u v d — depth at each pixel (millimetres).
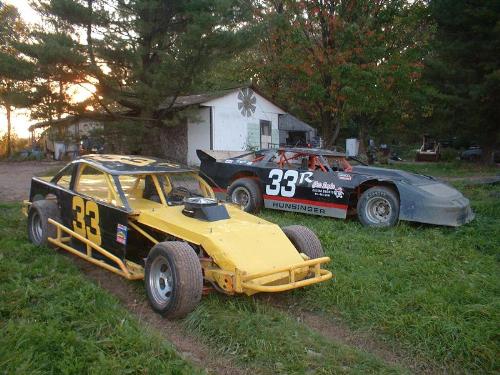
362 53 17922
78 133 18672
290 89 21469
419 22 21078
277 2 20375
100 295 4703
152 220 5168
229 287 4445
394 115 22922
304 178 9094
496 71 19469
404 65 18141
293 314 4742
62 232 6387
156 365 3473
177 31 17188
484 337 4051
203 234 4730
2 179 15516
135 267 5047
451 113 23078
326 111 19562
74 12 14969
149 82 16375
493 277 5566
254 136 22953
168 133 22047
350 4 18062
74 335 3764
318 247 5430
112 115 17766
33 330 3789
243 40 15883
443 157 33469
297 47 18859
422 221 7887
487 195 12008
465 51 21312
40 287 4891
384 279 5523
